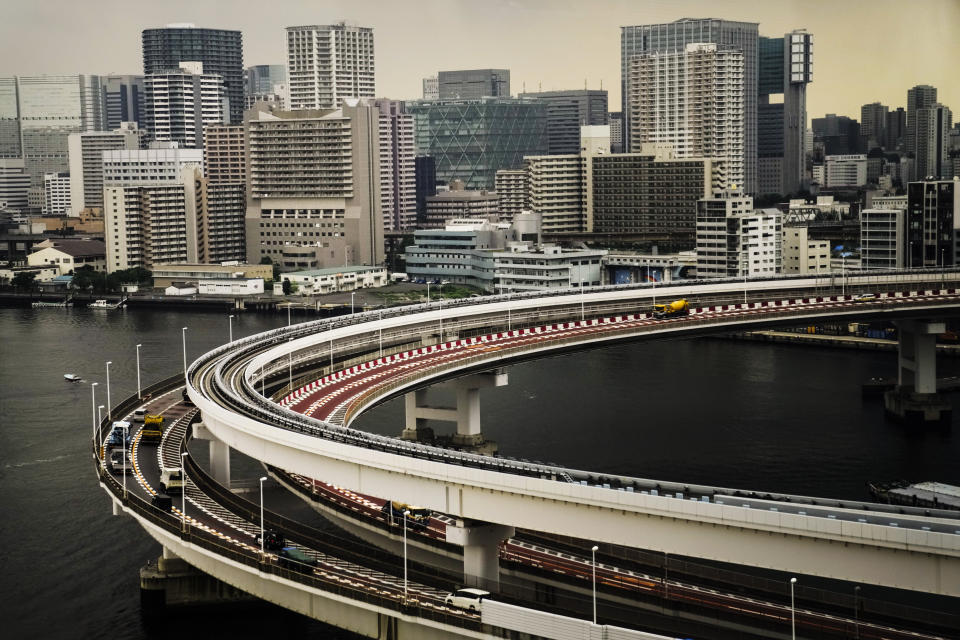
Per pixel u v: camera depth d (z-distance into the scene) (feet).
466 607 592.60
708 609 598.75
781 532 538.88
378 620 621.72
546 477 617.21
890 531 516.32
